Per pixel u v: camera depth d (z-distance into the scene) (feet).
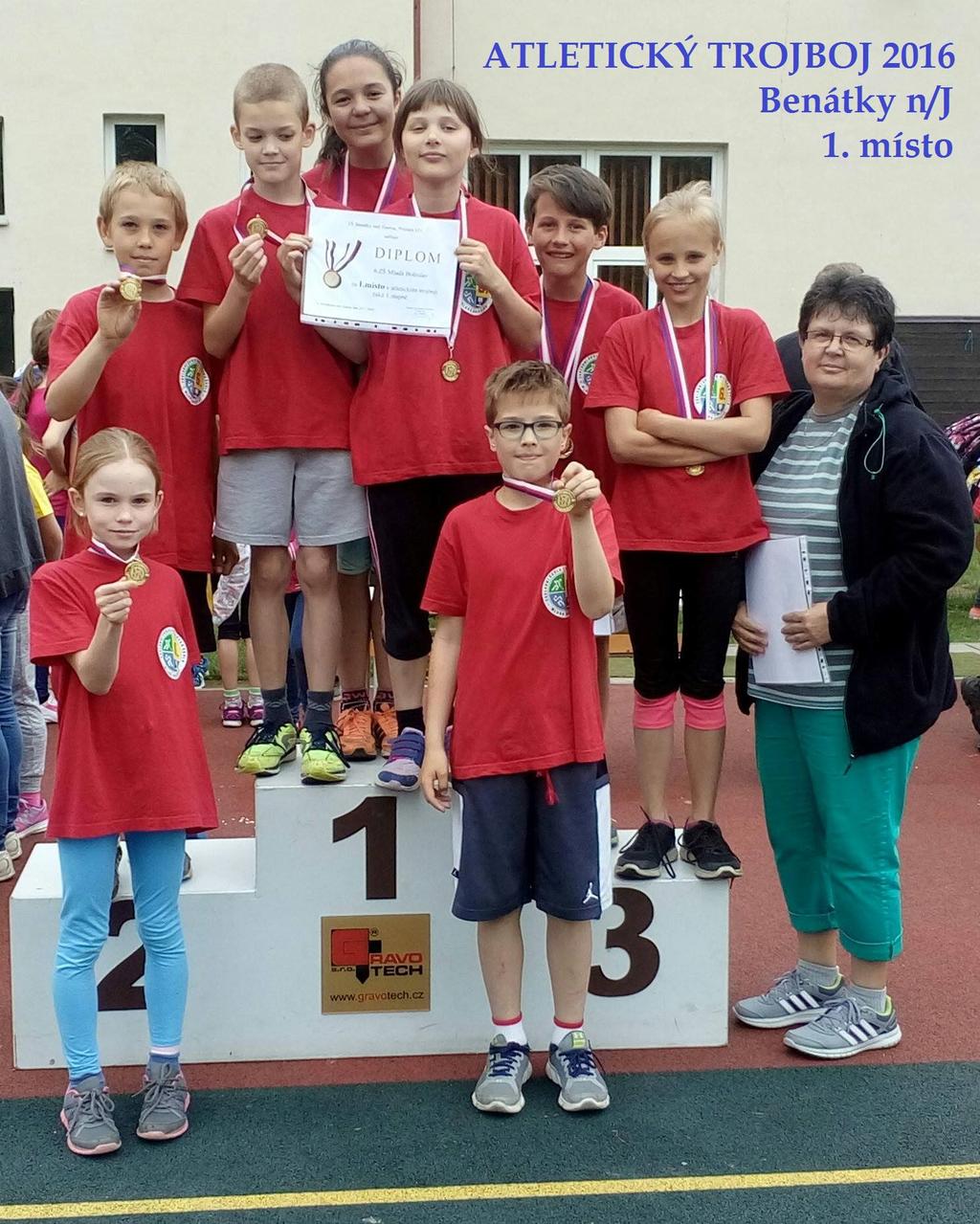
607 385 11.91
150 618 10.43
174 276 38.37
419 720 12.28
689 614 12.03
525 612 10.48
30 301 38.83
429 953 11.82
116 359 11.89
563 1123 10.64
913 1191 9.64
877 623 11.14
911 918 15.47
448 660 11.02
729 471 11.76
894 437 11.14
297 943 11.71
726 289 41.55
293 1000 11.79
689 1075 11.50
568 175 12.66
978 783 21.49
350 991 11.82
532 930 11.76
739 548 11.73
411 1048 11.93
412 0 37.55
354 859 11.64
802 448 11.86
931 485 10.98
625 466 12.01
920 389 42.16
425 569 12.18
